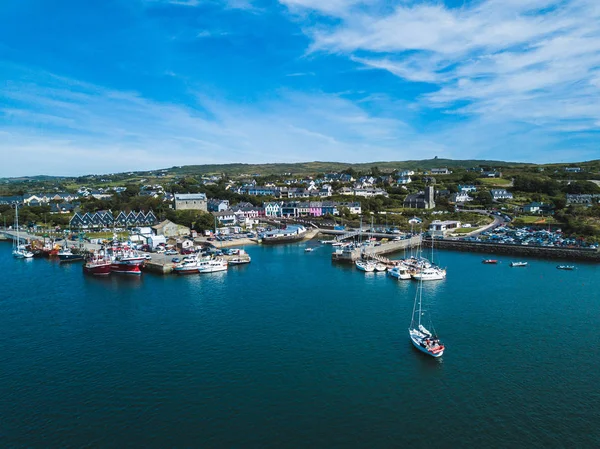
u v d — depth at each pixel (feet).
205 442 161.58
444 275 406.00
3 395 193.98
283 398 190.19
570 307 310.86
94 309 312.29
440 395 192.85
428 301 326.44
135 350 239.09
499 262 485.97
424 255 536.83
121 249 516.32
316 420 174.70
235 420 174.60
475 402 187.62
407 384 201.98
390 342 247.91
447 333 261.85
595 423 173.47
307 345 243.81
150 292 358.84
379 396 192.03
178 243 552.82
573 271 433.48
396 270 412.57
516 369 216.33
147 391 196.34
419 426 171.12
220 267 444.96
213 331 265.75
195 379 206.59
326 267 463.01
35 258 528.22
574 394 194.08
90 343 249.34
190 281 399.03
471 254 542.16
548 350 237.86
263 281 396.78
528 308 309.01
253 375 210.18
